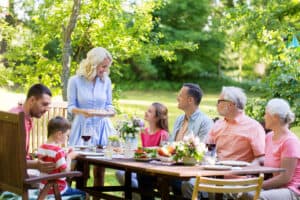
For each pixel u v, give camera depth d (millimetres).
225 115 4680
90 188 4930
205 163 4188
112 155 4570
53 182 3967
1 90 10953
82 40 9023
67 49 8328
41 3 8961
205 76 29250
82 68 5430
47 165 4148
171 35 26391
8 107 10070
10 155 3982
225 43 28047
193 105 4961
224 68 29172
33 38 9062
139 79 28172
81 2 8766
